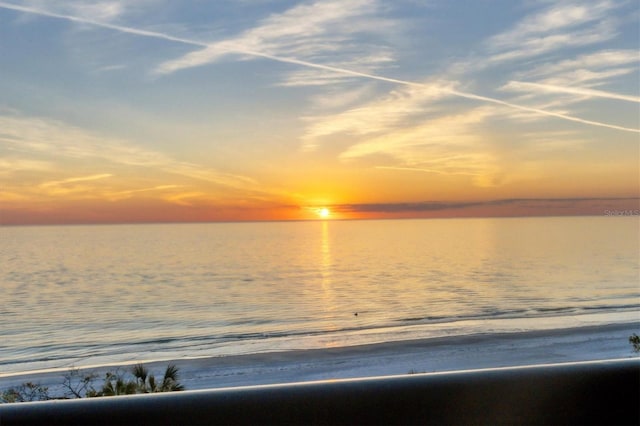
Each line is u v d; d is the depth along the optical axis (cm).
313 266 12288
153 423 118
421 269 11162
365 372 2611
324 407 122
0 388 2339
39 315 6219
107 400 120
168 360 2958
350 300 7044
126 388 751
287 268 11844
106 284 9362
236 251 17750
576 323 4316
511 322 4575
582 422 130
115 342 4353
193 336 4559
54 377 2623
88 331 5106
